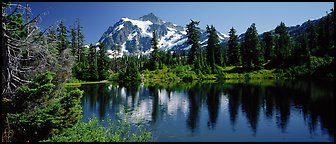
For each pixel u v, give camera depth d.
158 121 26.58
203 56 103.50
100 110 32.97
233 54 107.94
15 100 14.06
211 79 91.31
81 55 99.12
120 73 94.62
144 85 73.12
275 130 22.80
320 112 29.17
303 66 85.00
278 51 99.38
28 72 16.81
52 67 17.94
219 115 29.27
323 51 91.62
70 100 16.06
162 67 106.19
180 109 33.50
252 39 101.00
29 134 14.59
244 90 51.62
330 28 99.50
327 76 76.69
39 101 14.91
